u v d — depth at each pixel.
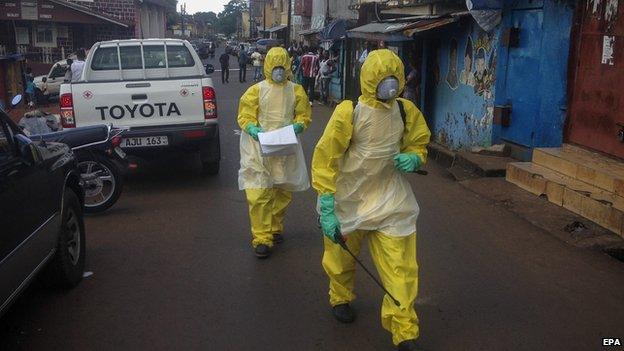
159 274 5.29
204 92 8.31
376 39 12.50
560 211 6.79
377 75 3.55
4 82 20.94
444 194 8.02
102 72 9.27
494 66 9.73
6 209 3.68
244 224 6.77
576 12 7.69
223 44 119.56
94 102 8.06
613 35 7.00
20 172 4.04
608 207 6.11
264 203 5.59
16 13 29.88
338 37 19.50
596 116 7.39
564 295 4.82
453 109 11.48
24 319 4.43
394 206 3.74
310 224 6.73
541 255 5.71
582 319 4.40
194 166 10.10
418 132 3.79
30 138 4.71
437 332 4.18
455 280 5.11
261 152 5.31
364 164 3.75
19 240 3.84
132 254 5.82
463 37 10.97
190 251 5.88
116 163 7.37
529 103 8.83
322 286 4.99
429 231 6.44
